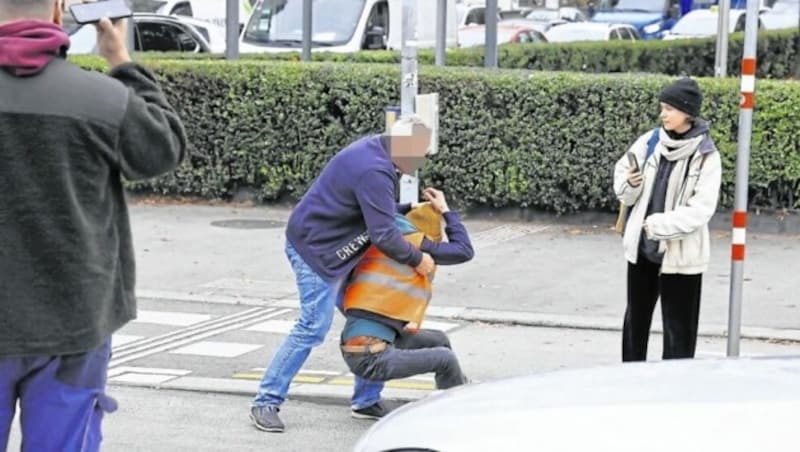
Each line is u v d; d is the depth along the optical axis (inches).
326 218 426.9
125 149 246.5
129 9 261.9
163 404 491.8
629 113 864.3
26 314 239.0
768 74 1437.0
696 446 231.1
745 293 685.3
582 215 897.5
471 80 890.1
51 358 242.8
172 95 965.2
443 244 428.5
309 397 497.0
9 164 238.1
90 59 1028.5
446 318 640.4
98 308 244.7
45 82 240.1
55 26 244.1
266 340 597.9
